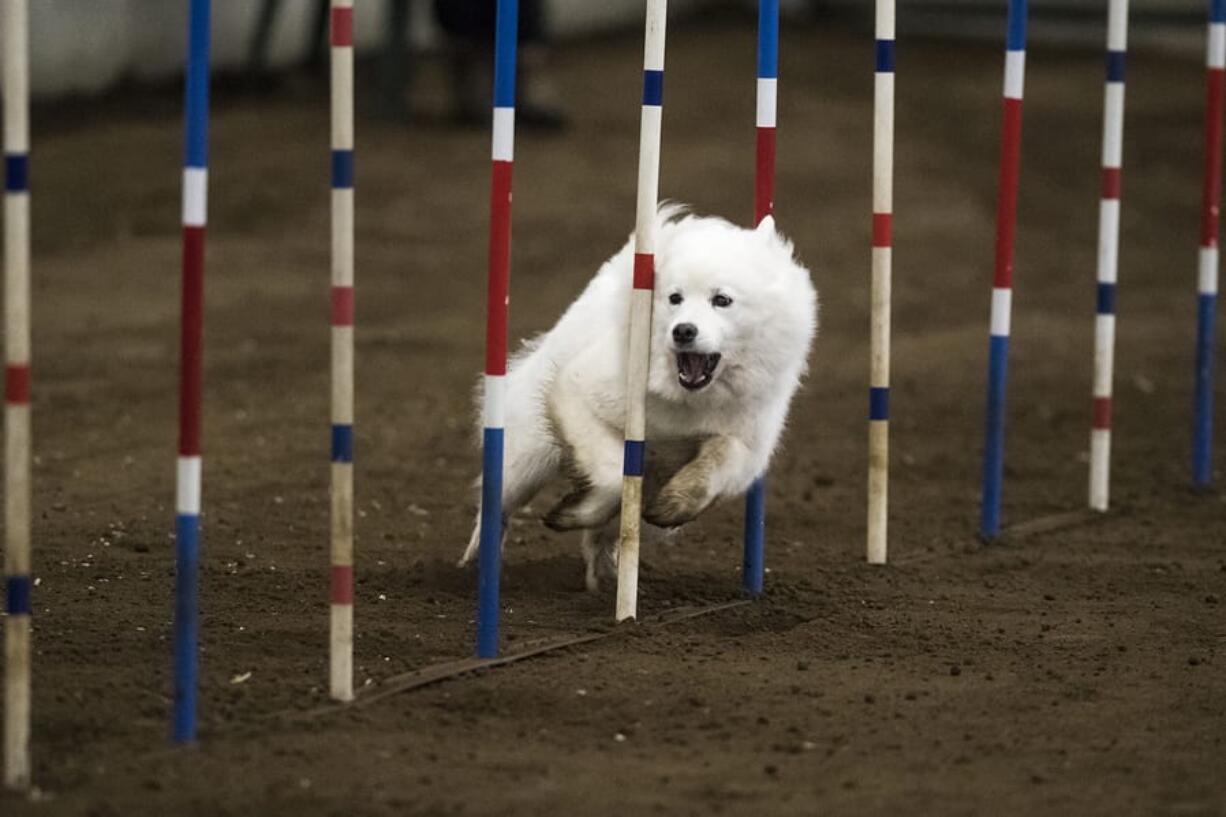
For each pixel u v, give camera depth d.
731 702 8.71
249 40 33.56
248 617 10.03
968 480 14.90
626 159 29.59
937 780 7.64
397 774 7.55
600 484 10.02
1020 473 15.16
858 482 14.71
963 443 16.23
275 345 19.47
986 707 8.73
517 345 19.44
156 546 11.75
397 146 29.59
